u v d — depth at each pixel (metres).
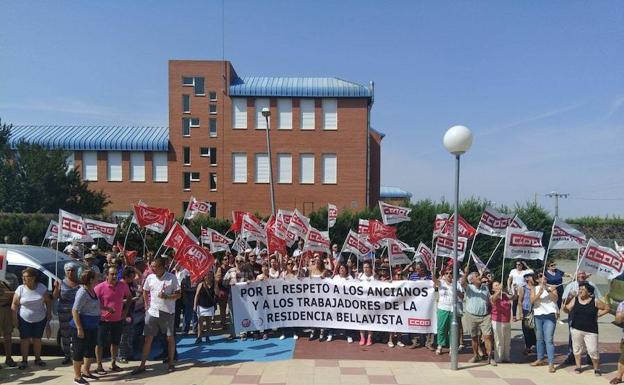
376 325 10.90
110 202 35.94
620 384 8.26
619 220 37.84
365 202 39.78
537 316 9.31
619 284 11.99
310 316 11.32
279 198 40.00
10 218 21.64
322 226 25.36
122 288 8.73
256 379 8.19
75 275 9.12
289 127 40.16
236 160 40.22
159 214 13.21
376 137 45.94
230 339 11.30
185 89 40.47
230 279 12.19
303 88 39.88
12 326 8.81
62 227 11.30
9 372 8.51
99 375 8.38
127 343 9.41
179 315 12.09
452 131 9.20
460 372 8.78
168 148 40.44
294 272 12.34
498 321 9.54
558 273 12.77
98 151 40.84
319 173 40.03
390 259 12.22
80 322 7.94
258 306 11.38
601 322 14.06
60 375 8.34
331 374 8.49
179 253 9.88
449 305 10.09
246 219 14.78
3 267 9.02
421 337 10.87
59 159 32.56
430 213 24.19
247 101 40.19
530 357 10.14
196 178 40.69
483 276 10.85
